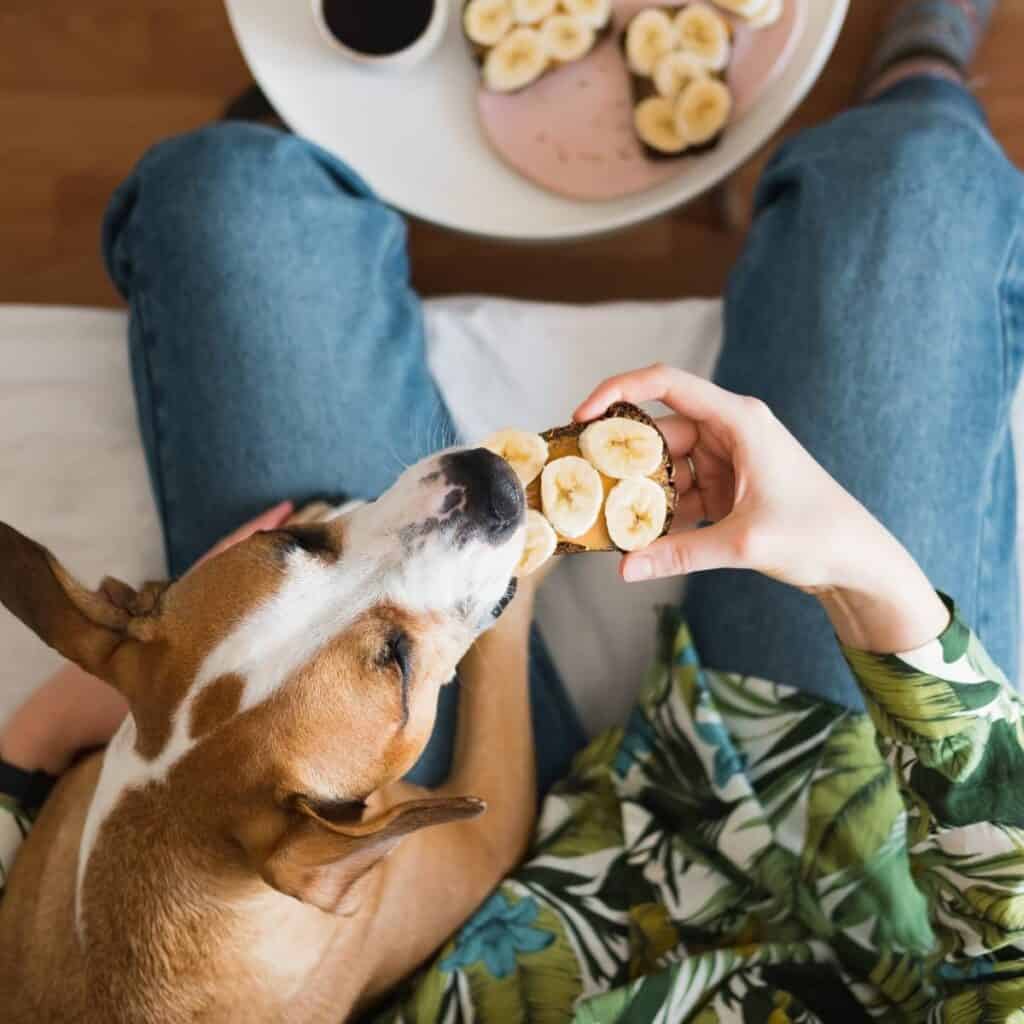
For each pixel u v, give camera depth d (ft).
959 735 2.08
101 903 2.10
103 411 2.92
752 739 2.45
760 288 2.65
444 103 2.75
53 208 3.53
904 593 2.02
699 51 2.60
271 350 2.64
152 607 2.18
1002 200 2.58
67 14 3.52
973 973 2.17
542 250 3.43
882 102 2.90
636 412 2.14
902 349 2.50
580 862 2.43
